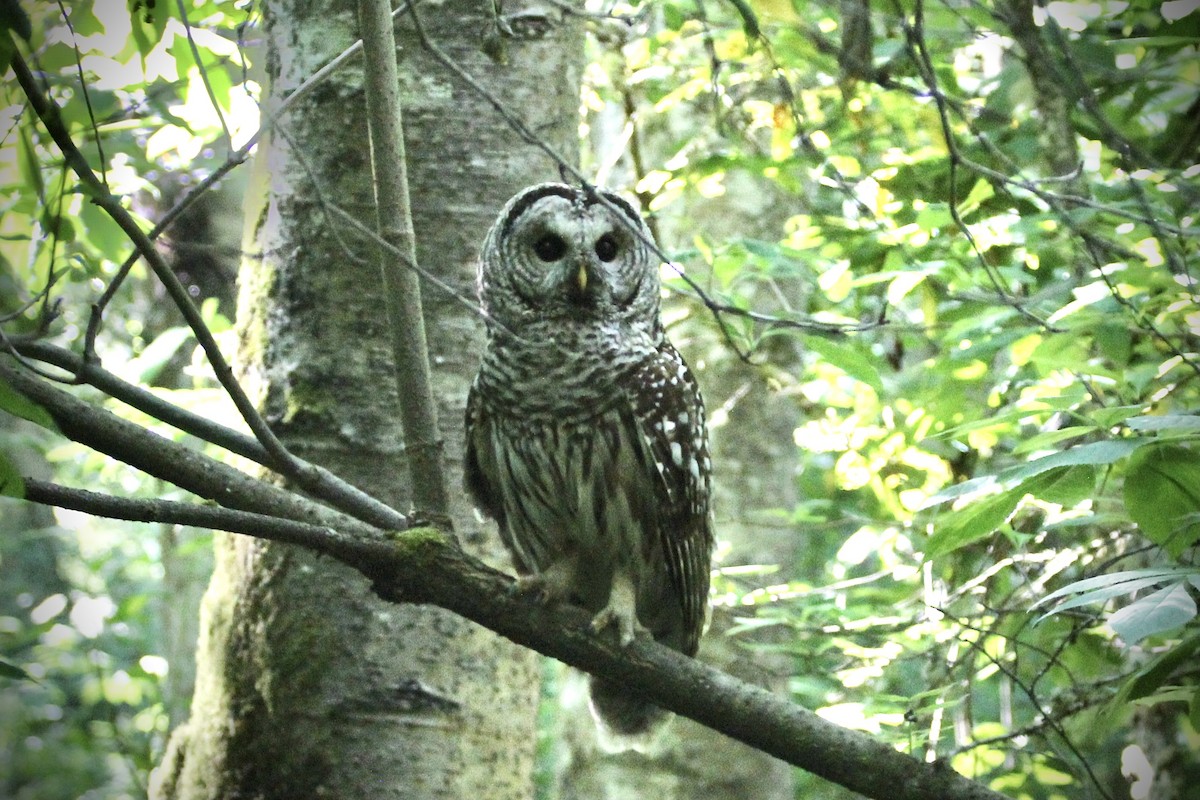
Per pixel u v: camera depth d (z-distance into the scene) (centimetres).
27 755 2747
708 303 718
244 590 1030
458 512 1061
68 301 2062
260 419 751
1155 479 739
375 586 739
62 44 950
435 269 1055
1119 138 932
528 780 1061
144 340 1995
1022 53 1130
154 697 2281
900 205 1234
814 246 1370
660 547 978
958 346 1161
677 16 1359
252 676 1016
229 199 2050
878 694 1129
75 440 724
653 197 1661
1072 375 1088
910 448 1352
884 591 1423
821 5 923
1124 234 1060
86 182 654
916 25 800
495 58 880
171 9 988
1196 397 1048
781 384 1705
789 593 1321
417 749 1005
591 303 941
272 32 1059
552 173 1081
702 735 1848
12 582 3019
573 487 958
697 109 1534
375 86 752
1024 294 1259
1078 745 1195
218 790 1010
